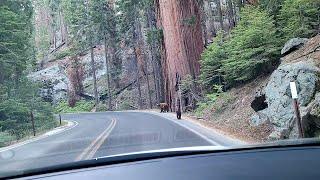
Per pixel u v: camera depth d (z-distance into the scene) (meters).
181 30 37.38
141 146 12.31
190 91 37.00
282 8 24.02
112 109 71.56
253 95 23.98
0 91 32.72
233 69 27.56
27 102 36.19
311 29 22.53
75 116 50.09
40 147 15.45
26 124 31.77
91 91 79.31
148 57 74.31
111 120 33.38
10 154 13.77
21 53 36.44
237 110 24.34
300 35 22.44
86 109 74.06
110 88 73.94
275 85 15.05
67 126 31.89
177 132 17.39
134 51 72.62
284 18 24.19
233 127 19.59
